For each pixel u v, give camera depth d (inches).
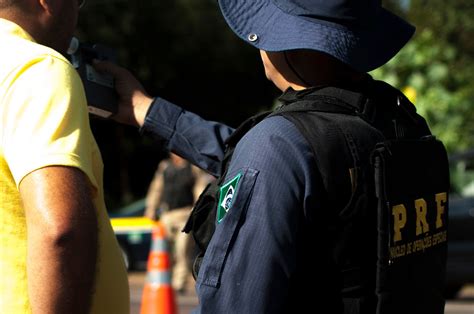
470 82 651.5
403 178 91.0
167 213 503.5
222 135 125.2
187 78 1321.4
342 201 86.9
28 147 82.7
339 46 93.0
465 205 455.2
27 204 81.8
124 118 126.7
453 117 625.9
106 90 124.4
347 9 94.7
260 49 97.3
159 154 1274.6
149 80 1270.9
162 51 1256.8
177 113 126.3
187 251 505.0
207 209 94.7
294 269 85.2
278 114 90.6
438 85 633.0
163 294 307.3
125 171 1235.9
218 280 85.0
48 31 95.0
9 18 93.0
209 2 1305.4
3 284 84.6
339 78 96.7
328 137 88.0
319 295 86.8
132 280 576.7
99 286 92.7
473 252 448.1
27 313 84.4
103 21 1189.7
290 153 86.6
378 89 98.3
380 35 97.7
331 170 86.7
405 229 90.4
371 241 87.9
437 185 99.2
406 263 90.4
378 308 86.3
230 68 1320.1
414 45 634.2
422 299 93.4
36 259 79.7
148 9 1232.2
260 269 84.0
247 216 85.3
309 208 85.9
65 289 79.2
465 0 901.2
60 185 81.4
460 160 470.9
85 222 81.2
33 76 85.7
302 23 94.3
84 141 85.7
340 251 86.7
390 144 89.9
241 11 97.8
